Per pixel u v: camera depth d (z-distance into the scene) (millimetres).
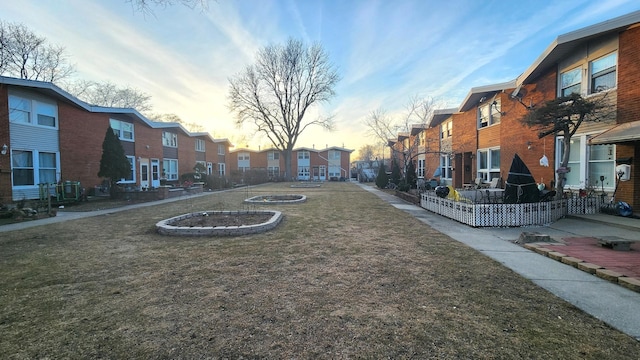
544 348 2379
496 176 14516
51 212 9805
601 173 8883
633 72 7789
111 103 36031
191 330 2674
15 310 3096
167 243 5906
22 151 13117
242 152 49156
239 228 6574
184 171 27719
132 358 2277
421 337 2545
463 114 17766
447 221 8477
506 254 5117
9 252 5344
